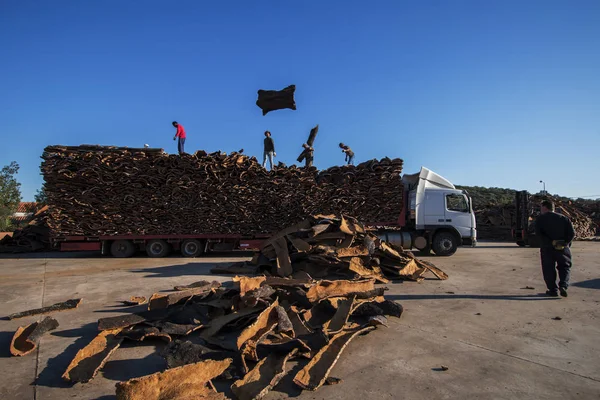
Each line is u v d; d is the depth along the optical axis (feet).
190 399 10.38
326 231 30.91
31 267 37.24
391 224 49.83
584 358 14.64
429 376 13.01
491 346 15.83
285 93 32.71
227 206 47.60
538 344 16.10
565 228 24.26
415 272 30.94
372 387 12.19
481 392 11.93
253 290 17.90
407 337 16.83
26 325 17.29
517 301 23.48
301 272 27.71
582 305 22.52
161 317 17.04
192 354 13.17
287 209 48.93
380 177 49.42
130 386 9.91
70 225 44.47
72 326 17.99
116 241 46.39
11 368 13.42
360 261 28.96
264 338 14.58
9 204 106.32
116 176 44.52
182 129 47.62
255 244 48.67
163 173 45.39
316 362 13.42
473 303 22.97
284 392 11.83
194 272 33.58
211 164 46.29
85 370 12.75
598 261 42.63
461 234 48.67
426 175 50.34
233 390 11.43
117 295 24.50
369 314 18.52
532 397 11.66
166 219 46.85
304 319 17.61
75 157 43.80
